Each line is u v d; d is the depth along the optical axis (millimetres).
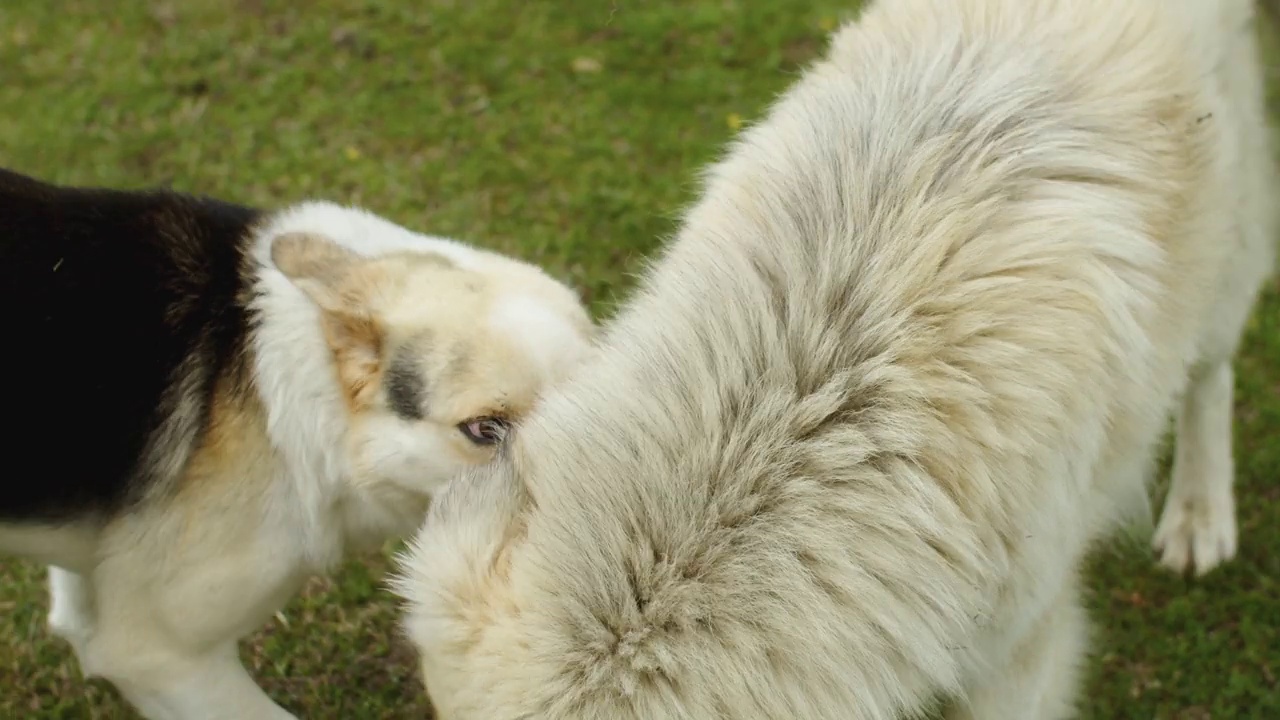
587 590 1155
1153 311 1318
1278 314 1961
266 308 1443
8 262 1411
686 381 1206
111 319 1432
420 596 1190
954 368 1217
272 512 1443
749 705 1145
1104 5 1401
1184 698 1647
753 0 2510
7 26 2426
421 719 1627
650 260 1526
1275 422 1857
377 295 1425
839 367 1208
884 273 1228
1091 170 1311
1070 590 1382
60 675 1647
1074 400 1251
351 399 1422
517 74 2320
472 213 2066
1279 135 1605
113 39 2393
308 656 1672
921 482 1194
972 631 1237
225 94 2268
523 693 1142
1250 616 1698
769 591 1160
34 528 1432
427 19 2447
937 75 1338
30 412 1406
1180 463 1732
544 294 1447
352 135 2182
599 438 1196
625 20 2449
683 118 2221
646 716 1139
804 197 1280
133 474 1427
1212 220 1406
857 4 2484
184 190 2094
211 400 1438
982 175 1273
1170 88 1379
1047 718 1405
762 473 1182
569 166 2139
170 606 1440
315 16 2459
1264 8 1603
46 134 2168
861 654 1173
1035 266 1255
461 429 1381
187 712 1480
